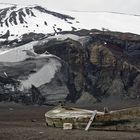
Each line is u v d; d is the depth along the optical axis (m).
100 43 124.06
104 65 119.06
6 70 111.12
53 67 114.00
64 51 119.06
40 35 135.88
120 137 35.72
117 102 109.44
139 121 40.91
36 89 107.12
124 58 124.12
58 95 107.81
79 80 113.19
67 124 43.41
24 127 46.16
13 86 106.56
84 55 119.31
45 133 38.31
